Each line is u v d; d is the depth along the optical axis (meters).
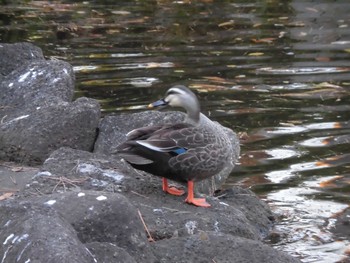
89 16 22.42
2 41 19.97
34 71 13.73
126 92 16.09
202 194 11.05
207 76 17.16
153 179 11.09
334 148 13.70
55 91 13.38
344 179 12.65
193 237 9.46
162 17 22.30
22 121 12.48
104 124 12.54
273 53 18.95
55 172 10.88
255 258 9.23
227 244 9.37
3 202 8.66
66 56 18.59
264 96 16.05
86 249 8.12
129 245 9.00
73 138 12.36
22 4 23.89
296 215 11.55
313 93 16.27
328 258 10.39
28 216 8.32
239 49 19.25
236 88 16.48
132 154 10.02
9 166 12.02
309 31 20.83
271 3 23.72
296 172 12.87
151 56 18.61
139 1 24.23
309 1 23.55
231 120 14.84
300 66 17.94
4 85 13.62
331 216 11.55
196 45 19.61
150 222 9.98
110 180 10.79
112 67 17.78
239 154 13.42
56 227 8.14
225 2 24.08
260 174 12.80
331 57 18.66
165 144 9.99
